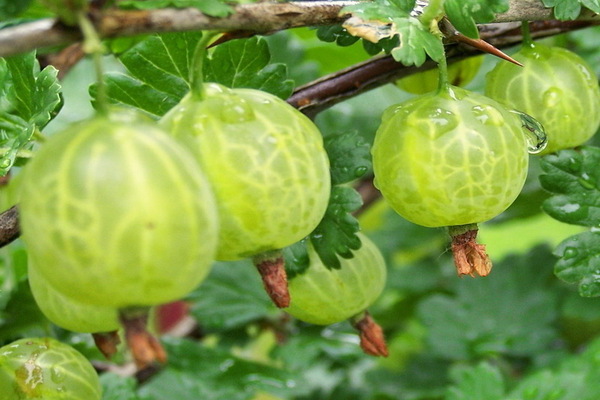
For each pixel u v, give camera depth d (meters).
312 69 0.42
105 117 0.28
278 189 0.29
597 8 0.32
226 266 0.41
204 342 0.44
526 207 0.42
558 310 0.41
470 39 0.31
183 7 0.29
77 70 0.47
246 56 0.34
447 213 0.31
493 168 0.31
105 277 0.27
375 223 0.51
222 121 0.29
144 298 0.28
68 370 0.33
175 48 0.33
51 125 0.44
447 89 0.31
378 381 0.42
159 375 0.39
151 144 0.27
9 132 0.34
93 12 0.28
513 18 0.32
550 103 0.33
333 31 0.34
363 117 0.43
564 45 0.40
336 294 0.33
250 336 0.41
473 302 0.42
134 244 0.27
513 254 0.43
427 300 0.42
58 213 0.27
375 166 0.31
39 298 0.33
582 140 0.33
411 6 0.31
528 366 0.41
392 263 0.46
